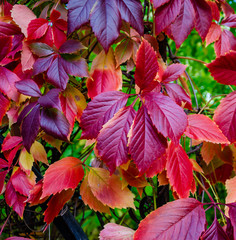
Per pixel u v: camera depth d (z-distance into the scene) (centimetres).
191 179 71
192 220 66
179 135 65
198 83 189
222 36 84
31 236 118
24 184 79
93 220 150
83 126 68
